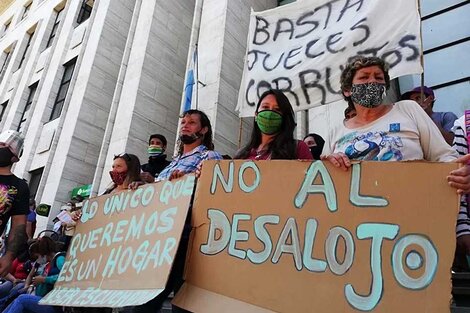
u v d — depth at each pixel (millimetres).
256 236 2084
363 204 1884
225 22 9422
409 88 6902
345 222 1891
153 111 10430
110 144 9969
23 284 4906
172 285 2428
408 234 1740
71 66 13836
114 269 2557
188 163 2805
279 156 2426
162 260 2268
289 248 1968
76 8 15141
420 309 1593
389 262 1728
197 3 10383
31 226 7625
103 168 9711
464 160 1749
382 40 3943
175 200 2492
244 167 2293
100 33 12656
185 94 7152
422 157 2172
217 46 9227
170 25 11812
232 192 2266
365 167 1944
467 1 6777
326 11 4637
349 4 4445
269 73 4707
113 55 12805
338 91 4133
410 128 2232
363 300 1708
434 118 3752
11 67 17734
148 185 2793
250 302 1945
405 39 3797
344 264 1811
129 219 2748
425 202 1765
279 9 5023
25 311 3756
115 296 2350
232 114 8719
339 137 2533
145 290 2207
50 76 14203
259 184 2203
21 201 3119
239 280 2025
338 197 1955
